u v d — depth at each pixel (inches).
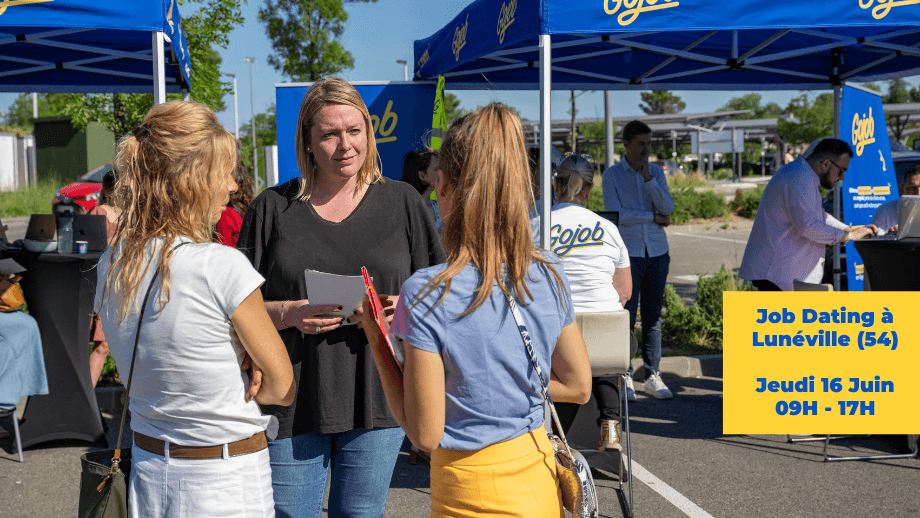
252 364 68.1
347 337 85.8
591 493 66.0
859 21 140.4
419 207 93.8
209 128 67.8
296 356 85.7
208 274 63.7
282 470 85.4
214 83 397.1
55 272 173.8
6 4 140.2
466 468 62.1
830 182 194.5
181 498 64.1
